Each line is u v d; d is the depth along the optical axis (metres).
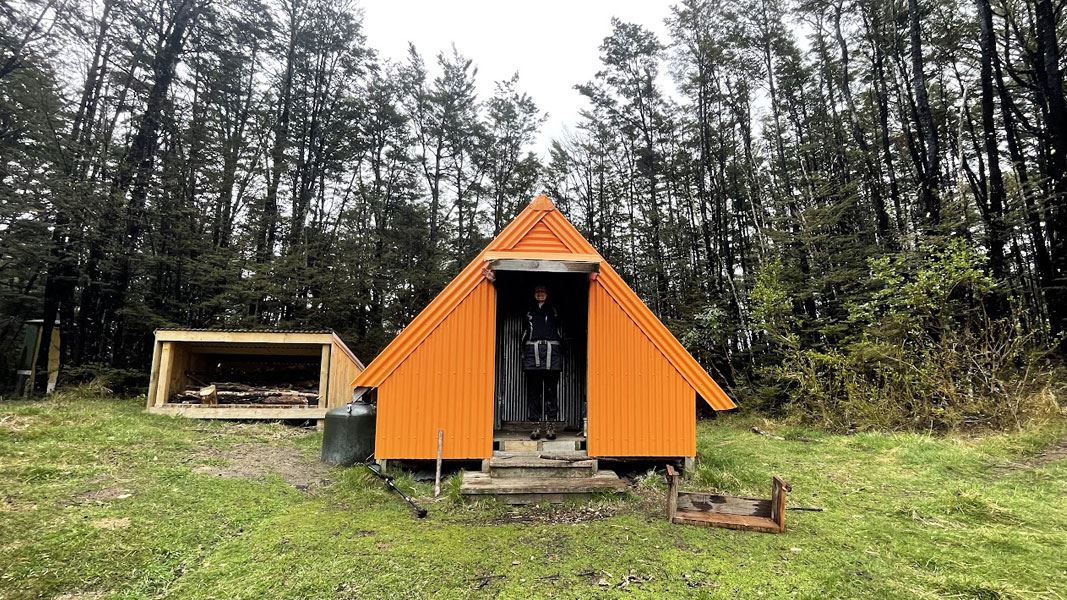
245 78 19.39
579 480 4.87
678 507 4.26
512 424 6.75
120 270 13.55
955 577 3.04
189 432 7.53
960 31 13.99
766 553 3.49
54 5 12.30
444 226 22.05
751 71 18.28
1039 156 12.17
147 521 3.72
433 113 22.73
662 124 20.67
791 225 14.19
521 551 3.48
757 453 7.23
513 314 7.01
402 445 5.21
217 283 15.27
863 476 5.69
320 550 3.41
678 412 5.55
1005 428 7.11
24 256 12.02
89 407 8.62
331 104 20.89
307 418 9.10
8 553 3.02
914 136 15.63
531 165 22.70
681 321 14.98
